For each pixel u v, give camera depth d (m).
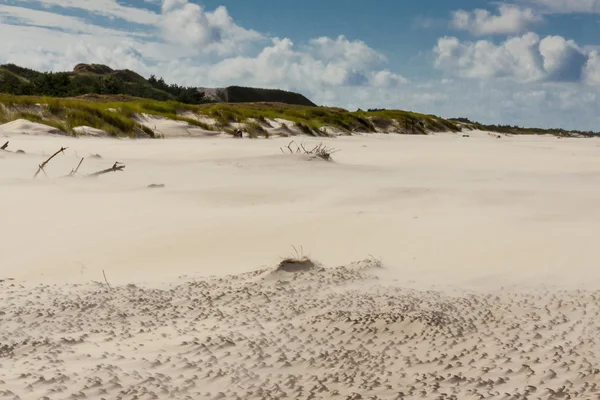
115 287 6.61
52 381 3.96
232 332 4.97
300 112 57.94
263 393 3.82
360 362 4.35
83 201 11.90
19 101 32.22
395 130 63.56
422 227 9.35
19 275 7.42
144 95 85.44
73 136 29.38
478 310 5.62
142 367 4.27
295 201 12.31
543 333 4.98
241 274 6.97
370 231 9.17
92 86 80.88
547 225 9.41
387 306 5.54
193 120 39.19
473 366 4.28
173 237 9.01
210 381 4.03
